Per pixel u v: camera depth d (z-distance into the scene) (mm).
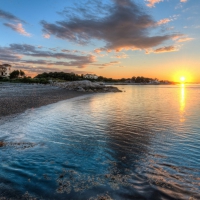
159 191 5852
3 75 168875
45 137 11695
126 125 15477
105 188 5977
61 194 5613
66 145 10242
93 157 8570
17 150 9242
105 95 58062
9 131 12750
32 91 55594
